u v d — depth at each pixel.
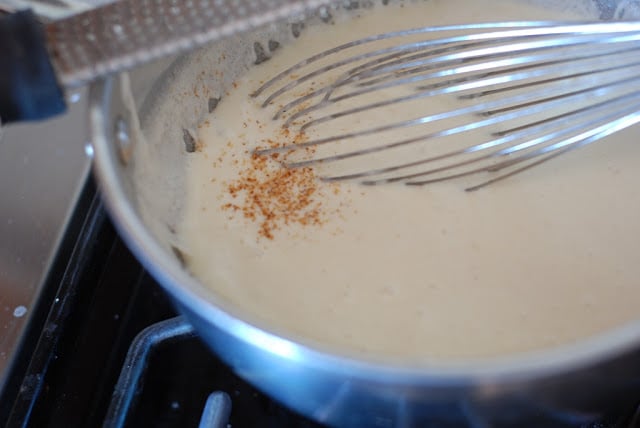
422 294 0.42
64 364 0.42
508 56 0.48
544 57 0.45
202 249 0.44
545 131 0.47
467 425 0.33
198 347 0.44
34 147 0.48
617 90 0.49
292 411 0.42
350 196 0.45
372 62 0.47
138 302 0.46
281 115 0.50
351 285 0.42
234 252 0.44
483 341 0.40
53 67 0.33
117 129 0.38
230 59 0.50
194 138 0.49
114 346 0.44
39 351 0.41
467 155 0.47
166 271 0.32
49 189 0.46
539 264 0.43
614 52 0.42
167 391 0.43
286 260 0.43
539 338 0.40
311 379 0.31
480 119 0.49
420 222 0.44
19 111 0.33
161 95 0.45
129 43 0.34
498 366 0.29
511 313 0.41
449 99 0.50
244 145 0.48
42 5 0.47
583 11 0.55
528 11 0.56
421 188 0.46
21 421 0.39
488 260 0.43
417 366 0.29
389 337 0.40
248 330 0.30
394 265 0.43
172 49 0.34
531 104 0.46
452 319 0.41
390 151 0.47
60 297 0.43
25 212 0.45
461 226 0.44
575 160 0.47
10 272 0.43
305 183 0.46
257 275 0.43
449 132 0.41
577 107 0.48
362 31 0.55
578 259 0.43
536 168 0.47
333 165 0.47
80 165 0.47
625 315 0.41
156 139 0.45
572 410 0.34
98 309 0.45
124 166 0.38
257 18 0.34
